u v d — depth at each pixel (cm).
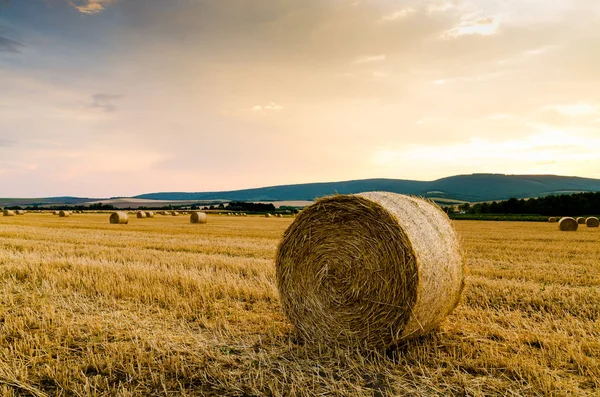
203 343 581
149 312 728
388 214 579
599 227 3419
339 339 607
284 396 448
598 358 516
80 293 836
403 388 460
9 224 3341
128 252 1440
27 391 459
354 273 600
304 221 652
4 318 684
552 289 870
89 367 514
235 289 854
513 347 556
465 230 3042
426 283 565
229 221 4275
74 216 5331
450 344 578
